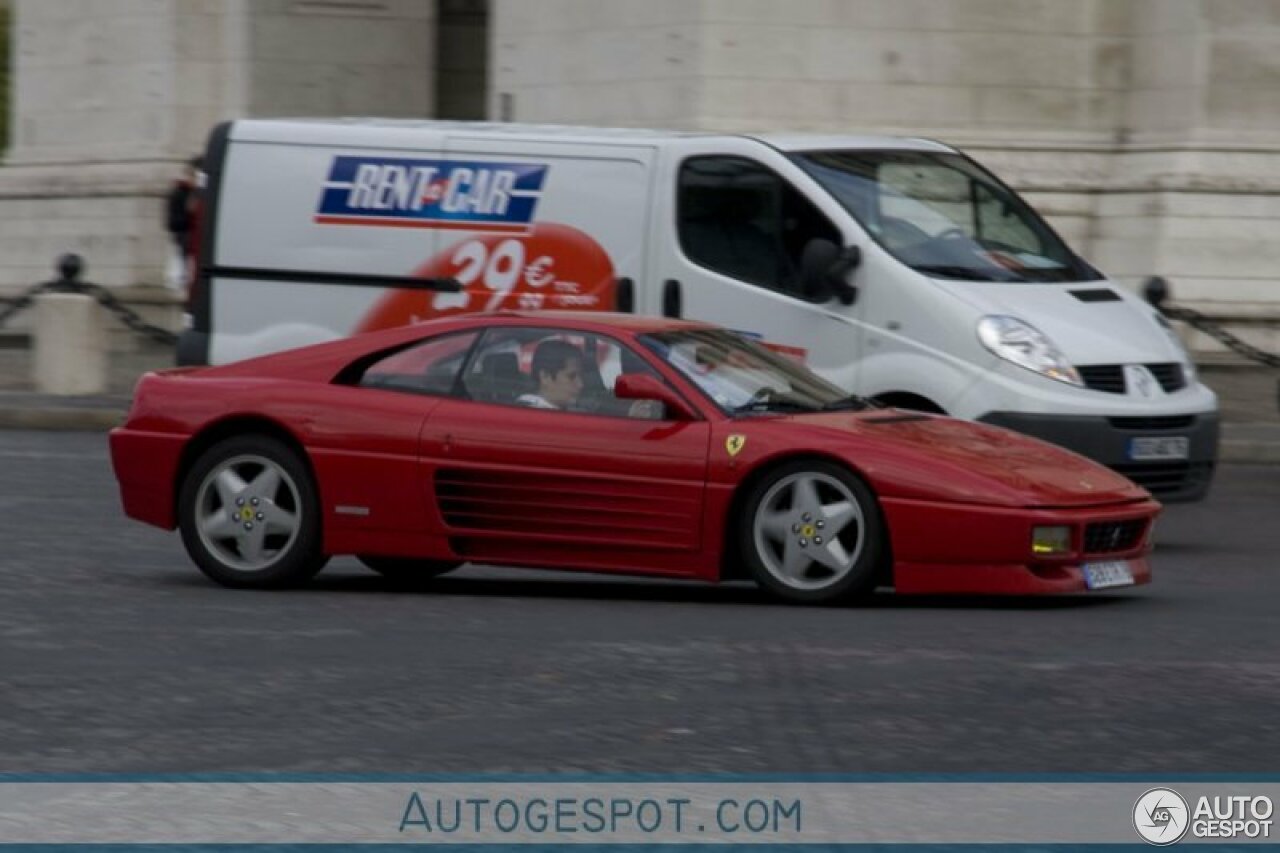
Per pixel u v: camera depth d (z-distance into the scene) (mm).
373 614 26516
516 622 25953
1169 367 35375
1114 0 65000
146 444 28734
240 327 38219
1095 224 64688
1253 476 44688
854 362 34969
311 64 75375
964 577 26234
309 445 27938
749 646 24203
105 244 76812
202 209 38531
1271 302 62562
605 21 64312
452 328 28203
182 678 22391
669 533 26812
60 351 55625
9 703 21234
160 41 76312
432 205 37344
